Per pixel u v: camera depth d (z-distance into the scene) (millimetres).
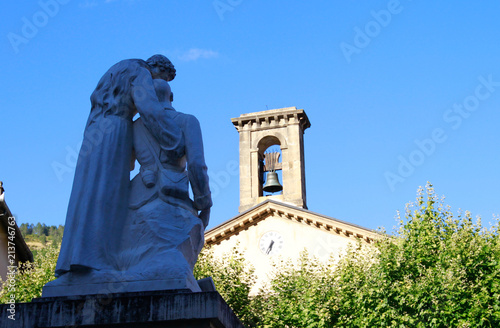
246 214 45438
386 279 27500
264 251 44688
